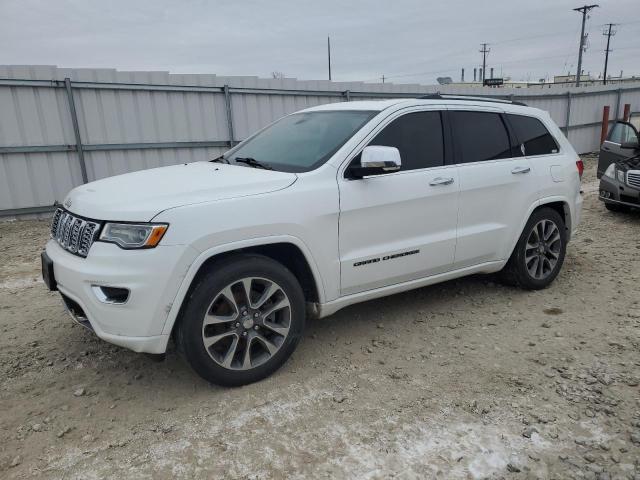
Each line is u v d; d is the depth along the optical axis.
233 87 11.23
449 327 4.42
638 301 4.93
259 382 3.52
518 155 4.95
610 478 2.60
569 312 4.71
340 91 12.95
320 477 2.62
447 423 3.06
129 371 3.71
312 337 4.23
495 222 4.72
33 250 7.35
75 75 9.59
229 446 2.87
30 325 4.55
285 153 4.08
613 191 8.55
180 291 3.07
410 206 4.06
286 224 3.40
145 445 2.88
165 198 3.16
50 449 2.85
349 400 3.31
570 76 68.38
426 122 4.34
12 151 9.33
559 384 3.47
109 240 3.05
